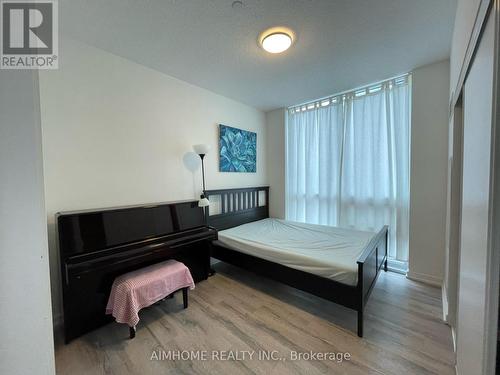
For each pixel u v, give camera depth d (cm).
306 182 360
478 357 85
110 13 162
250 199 372
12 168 53
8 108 52
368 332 175
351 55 220
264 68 246
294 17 167
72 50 192
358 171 306
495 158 69
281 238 264
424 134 247
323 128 340
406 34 189
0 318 52
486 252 75
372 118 291
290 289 247
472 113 101
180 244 223
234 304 218
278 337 173
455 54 168
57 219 171
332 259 193
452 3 154
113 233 196
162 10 160
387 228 274
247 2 153
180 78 270
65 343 171
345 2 153
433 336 170
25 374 56
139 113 237
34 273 56
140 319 197
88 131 202
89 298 184
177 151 272
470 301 98
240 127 355
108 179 215
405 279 261
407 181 271
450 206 179
